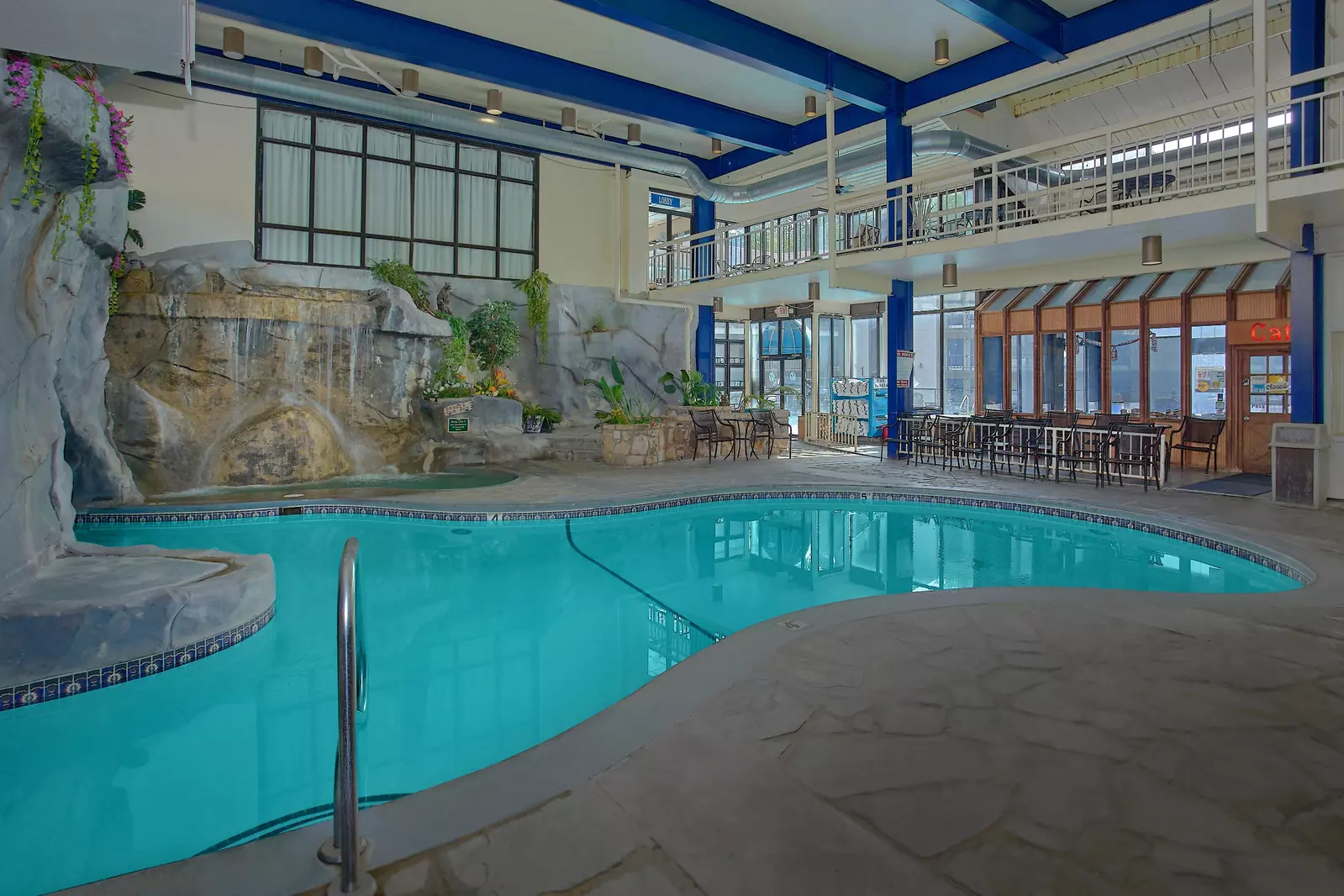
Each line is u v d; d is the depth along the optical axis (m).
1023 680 3.48
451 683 4.71
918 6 10.86
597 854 2.17
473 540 8.26
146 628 4.47
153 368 9.88
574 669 4.97
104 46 4.12
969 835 2.27
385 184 14.61
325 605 6.14
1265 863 2.13
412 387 12.29
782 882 2.04
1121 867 2.11
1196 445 12.53
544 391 16.48
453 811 2.39
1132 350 13.23
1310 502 8.50
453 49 11.67
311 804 3.34
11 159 4.59
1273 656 3.80
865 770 2.66
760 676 3.54
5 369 4.71
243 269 11.59
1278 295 11.57
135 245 12.16
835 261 12.62
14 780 3.59
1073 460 10.85
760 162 16.75
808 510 9.95
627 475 11.77
